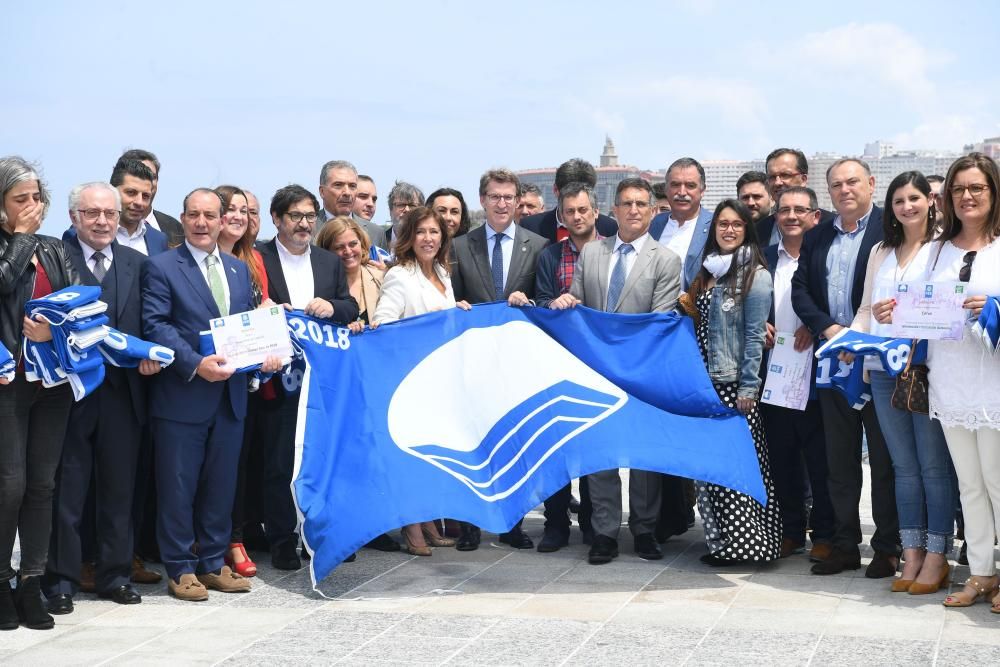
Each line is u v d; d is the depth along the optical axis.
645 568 6.87
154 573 6.63
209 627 5.58
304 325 6.79
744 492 6.53
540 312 7.25
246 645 5.23
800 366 6.85
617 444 6.60
